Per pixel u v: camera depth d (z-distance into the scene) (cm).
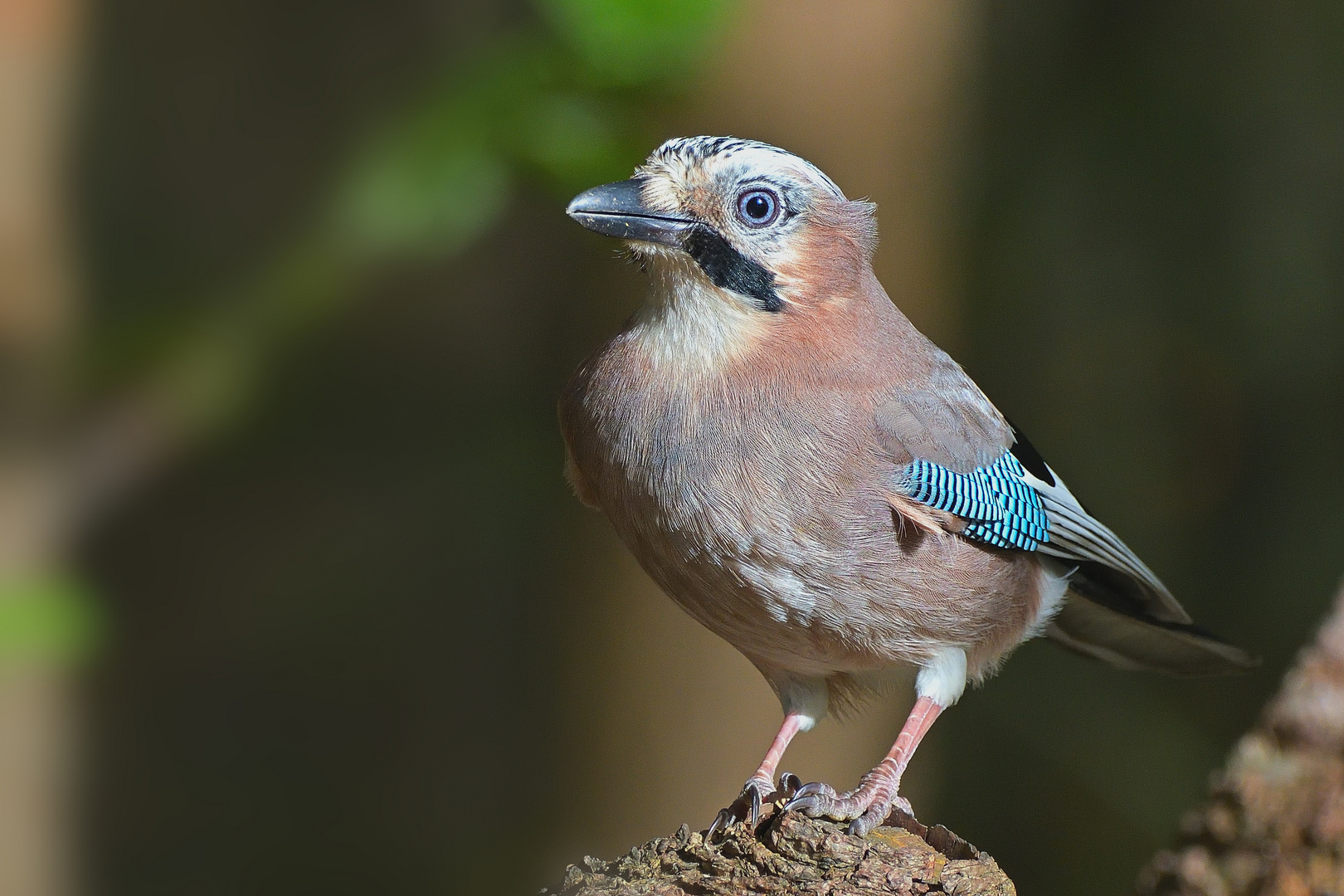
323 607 1285
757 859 509
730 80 988
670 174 635
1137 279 1210
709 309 628
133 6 1150
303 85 1172
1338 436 1162
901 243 1118
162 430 1002
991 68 1158
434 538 1275
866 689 689
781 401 612
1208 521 1196
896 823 606
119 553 1249
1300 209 1182
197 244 1145
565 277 1159
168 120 1151
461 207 780
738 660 1073
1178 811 1159
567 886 535
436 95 780
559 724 1124
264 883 1226
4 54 1123
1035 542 680
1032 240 1203
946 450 636
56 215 1113
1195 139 1208
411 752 1250
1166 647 805
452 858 1217
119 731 1209
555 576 1148
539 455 1198
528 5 1045
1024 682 1230
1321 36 1182
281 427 1290
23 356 1028
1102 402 1211
